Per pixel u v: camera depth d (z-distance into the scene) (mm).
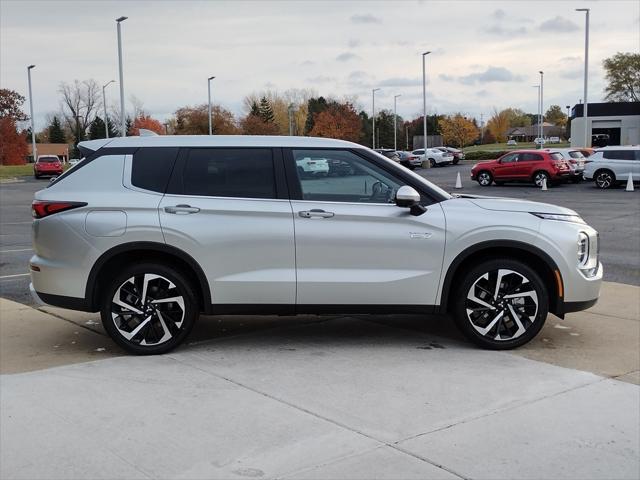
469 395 4539
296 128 115812
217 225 5414
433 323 6590
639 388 4684
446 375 4961
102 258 5414
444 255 5477
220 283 5445
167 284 5496
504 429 3973
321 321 6684
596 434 3914
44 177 51500
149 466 3525
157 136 5738
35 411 4289
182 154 5594
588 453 3672
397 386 4719
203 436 3891
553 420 4109
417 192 5512
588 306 5676
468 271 5578
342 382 4812
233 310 5500
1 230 16109
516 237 5477
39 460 3602
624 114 59562
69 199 5477
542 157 28781
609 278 9195
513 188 28953
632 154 26812
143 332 5512
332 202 5492
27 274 9719
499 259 5555
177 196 5484
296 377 4930
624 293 7965
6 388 4734
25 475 3438
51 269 5492
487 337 5602
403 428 3988
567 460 3590
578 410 4273
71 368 5199
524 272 5516
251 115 99812
